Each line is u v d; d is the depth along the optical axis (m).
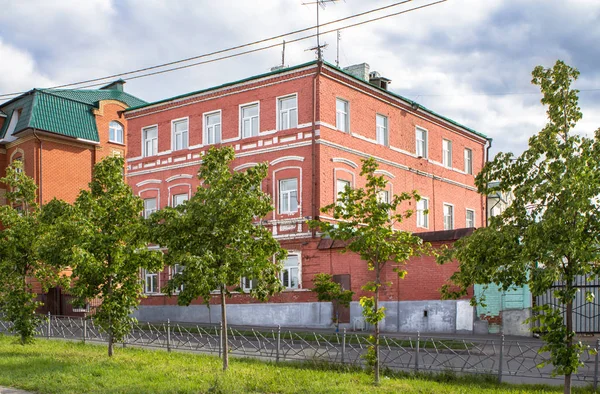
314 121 27.17
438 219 34.69
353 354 17.19
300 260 26.89
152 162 33.19
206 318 29.41
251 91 29.55
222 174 14.33
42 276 19.06
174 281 13.81
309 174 27.12
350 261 25.64
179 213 14.26
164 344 19.41
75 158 39.09
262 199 14.48
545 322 10.36
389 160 31.25
